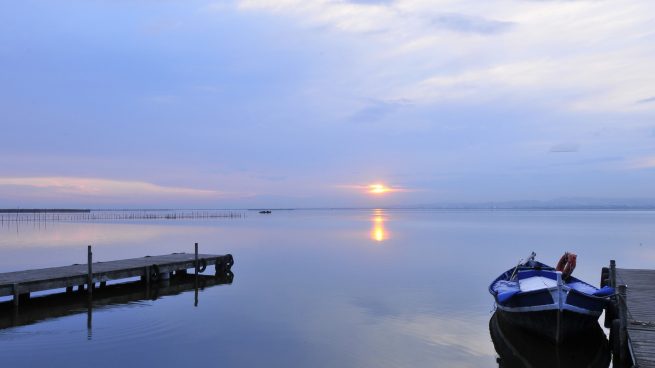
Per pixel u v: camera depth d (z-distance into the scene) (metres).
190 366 11.29
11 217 132.25
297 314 16.33
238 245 42.09
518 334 13.95
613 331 11.72
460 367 11.53
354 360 11.85
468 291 20.36
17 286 16.66
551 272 16.50
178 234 57.53
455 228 71.50
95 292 20.59
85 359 11.75
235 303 18.11
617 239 48.38
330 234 57.06
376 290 20.58
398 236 53.28
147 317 15.98
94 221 105.19
